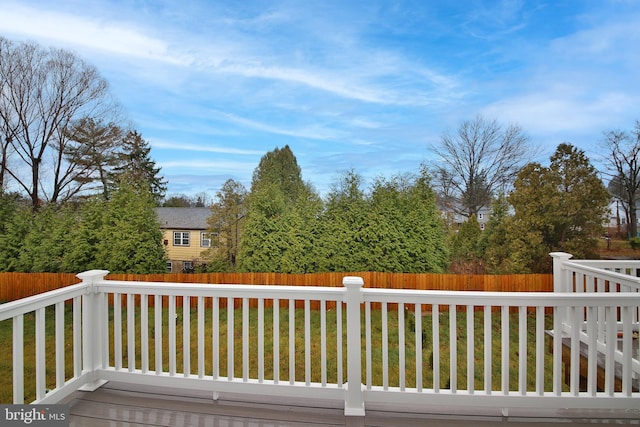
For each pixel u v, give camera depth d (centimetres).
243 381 234
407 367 481
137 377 248
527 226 958
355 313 220
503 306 216
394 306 816
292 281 842
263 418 215
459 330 682
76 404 231
